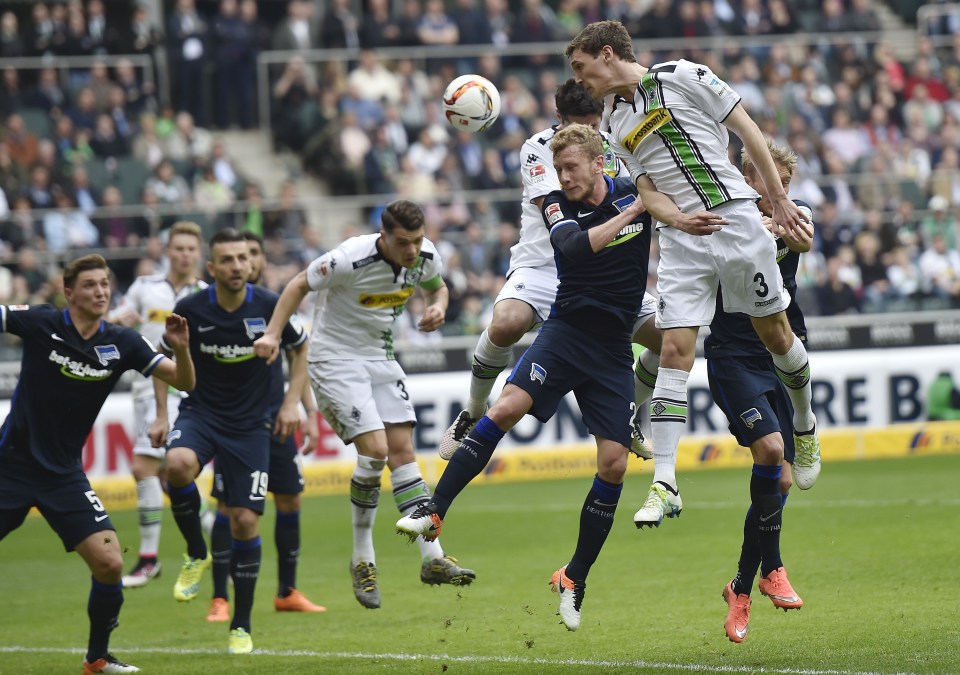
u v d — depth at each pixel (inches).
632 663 870.4
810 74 2861.7
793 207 828.6
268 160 2765.7
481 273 2338.8
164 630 1123.3
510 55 2851.9
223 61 2765.7
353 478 1111.0
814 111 2832.2
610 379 898.7
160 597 1322.6
